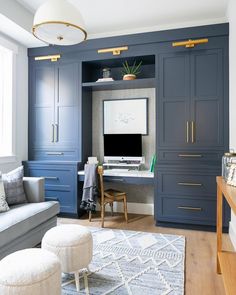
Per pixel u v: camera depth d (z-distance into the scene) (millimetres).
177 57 3369
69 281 1999
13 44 3648
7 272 1433
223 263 1782
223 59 3203
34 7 3271
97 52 3703
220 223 2148
